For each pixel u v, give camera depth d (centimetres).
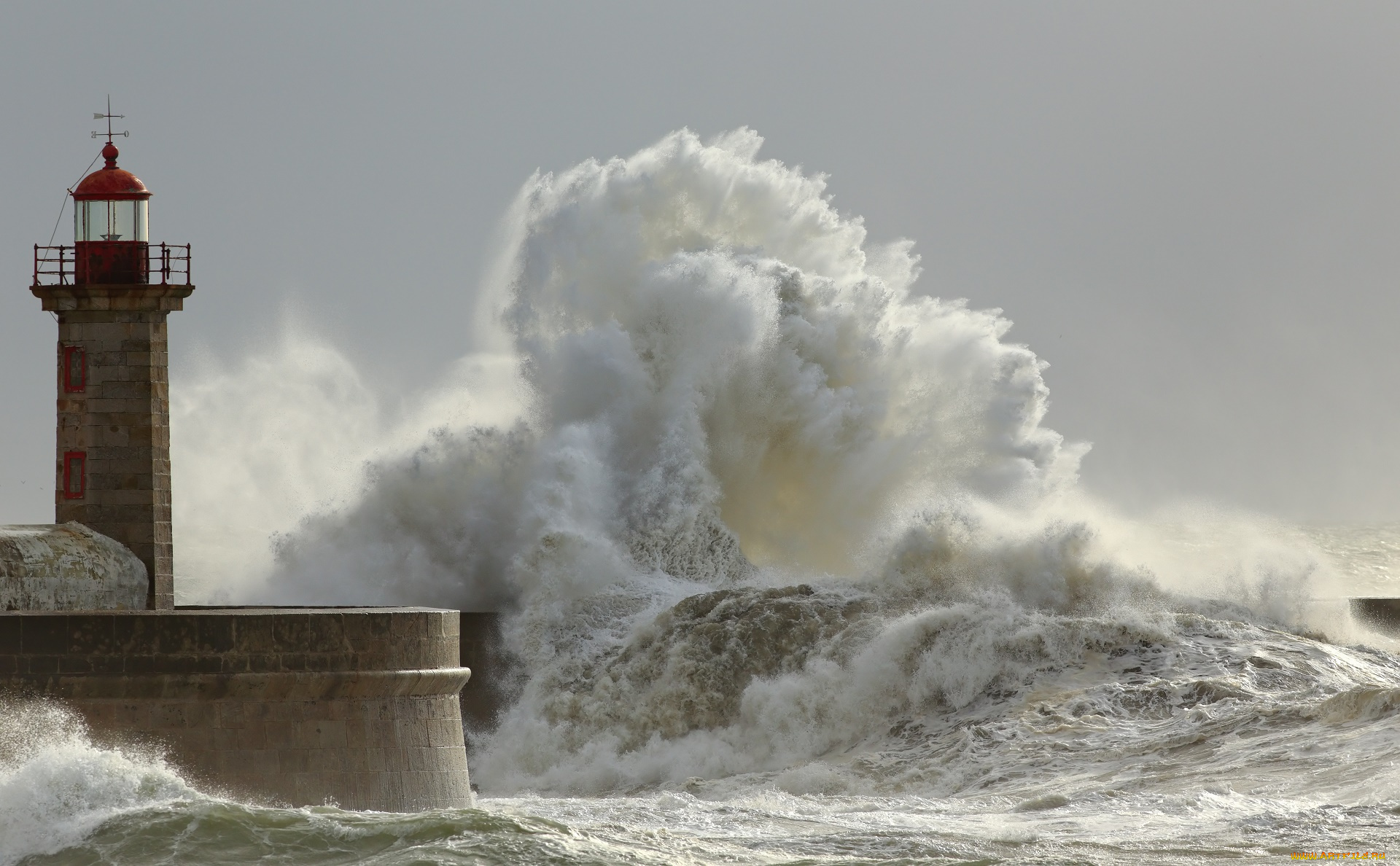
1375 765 6038
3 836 4728
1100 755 6744
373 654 5434
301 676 5306
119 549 6881
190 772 5191
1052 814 5803
